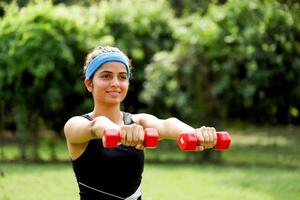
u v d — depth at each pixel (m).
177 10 24.41
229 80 14.77
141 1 17.97
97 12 16.95
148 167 14.45
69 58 14.74
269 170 14.04
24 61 14.69
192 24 15.99
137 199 4.32
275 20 14.59
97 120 3.83
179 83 15.43
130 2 17.66
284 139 20.50
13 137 19.25
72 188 11.12
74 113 15.89
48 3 15.41
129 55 16.61
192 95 15.34
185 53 15.39
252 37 14.56
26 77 15.07
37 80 14.98
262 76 14.61
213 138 3.32
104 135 3.15
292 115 16.11
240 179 12.49
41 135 18.88
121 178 4.21
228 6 14.85
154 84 15.55
